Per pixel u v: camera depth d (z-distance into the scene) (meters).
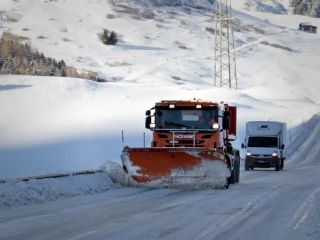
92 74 198.25
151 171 30.53
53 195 24.72
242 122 109.38
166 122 33.53
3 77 134.88
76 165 54.28
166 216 19.58
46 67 189.75
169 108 33.62
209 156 30.06
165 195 26.88
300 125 113.25
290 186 33.97
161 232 16.25
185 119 33.41
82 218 18.80
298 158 82.50
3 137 88.38
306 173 50.66
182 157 30.25
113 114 107.62
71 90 126.06
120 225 17.42
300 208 22.42
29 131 93.81
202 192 28.80
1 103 115.75
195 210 21.36
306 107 138.25
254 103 130.00
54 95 122.31
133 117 105.50
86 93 124.88
